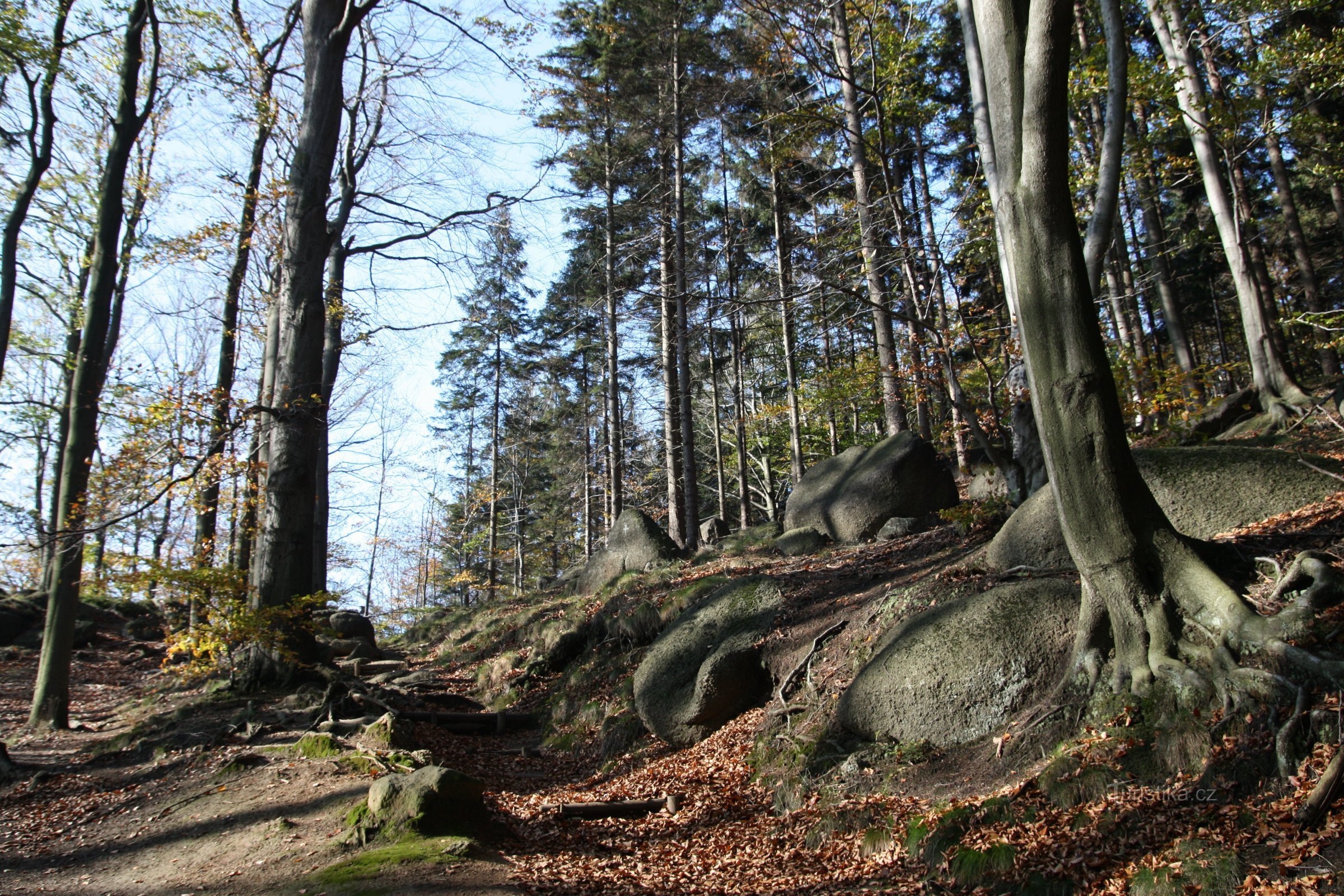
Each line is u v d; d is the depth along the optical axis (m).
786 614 10.57
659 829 7.70
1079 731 6.09
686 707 10.03
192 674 11.86
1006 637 7.21
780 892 5.93
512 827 7.68
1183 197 25.67
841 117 14.25
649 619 13.07
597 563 18.73
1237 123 13.64
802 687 9.23
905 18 13.32
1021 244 6.22
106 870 6.98
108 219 12.46
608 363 24.95
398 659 19.30
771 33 12.00
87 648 20.42
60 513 11.66
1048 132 5.96
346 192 18.41
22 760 10.06
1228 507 7.96
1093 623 6.38
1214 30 14.02
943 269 11.45
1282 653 5.14
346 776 8.52
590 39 21.91
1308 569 5.71
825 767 7.75
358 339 15.86
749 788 8.24
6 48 12.80
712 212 27.61
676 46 21.03
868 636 9.02
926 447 14.85
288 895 5.91
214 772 8.96
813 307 15.59
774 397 32.00
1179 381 13.19
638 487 34.19
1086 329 6.07
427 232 16.33
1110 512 6.08
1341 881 3.81
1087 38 14.62
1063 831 5.25
